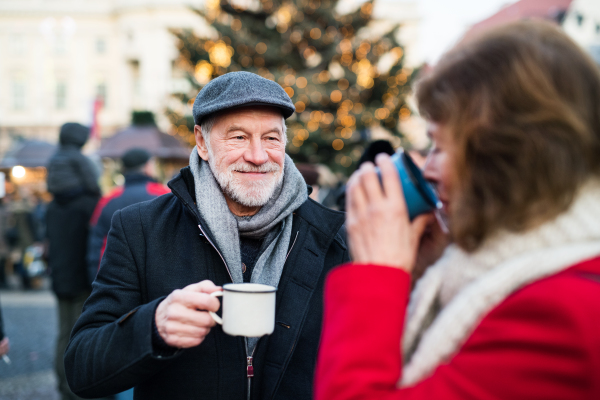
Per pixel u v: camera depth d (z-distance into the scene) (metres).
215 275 1.35
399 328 0.73
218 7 11.16
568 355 0.57
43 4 30.48
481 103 0.71
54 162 3.55
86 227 3.56
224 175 1.39
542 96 0.67
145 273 1.34
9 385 3.74
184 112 11.65
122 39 29.27
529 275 0.65
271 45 10.57
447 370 0.65
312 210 1.50
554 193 0.65
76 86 30.86
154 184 3.37
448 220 0.79
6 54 30.88
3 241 8.27
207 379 1.27
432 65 0.81
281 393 1.31
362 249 0.80
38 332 5.33
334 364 0.72
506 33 0.74
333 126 10.55
